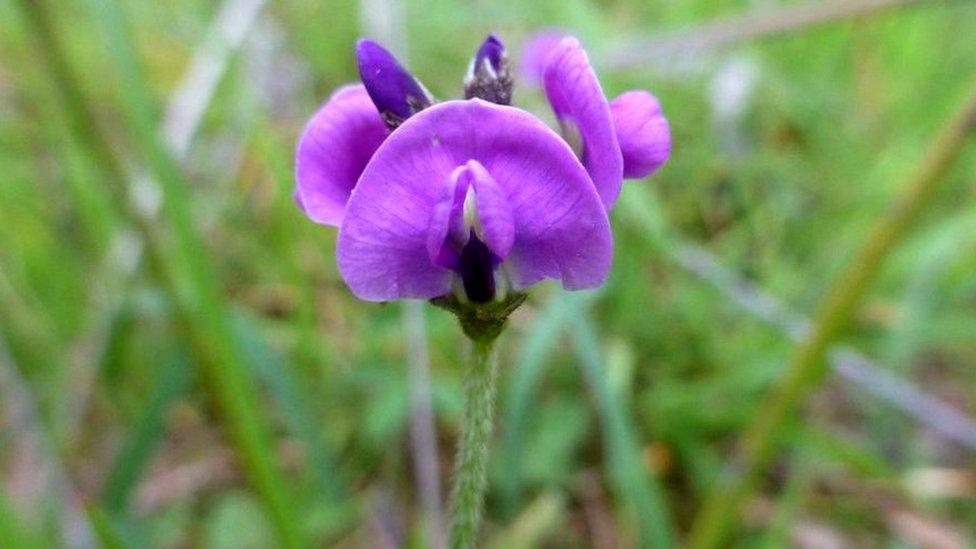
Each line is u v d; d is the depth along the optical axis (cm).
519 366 7
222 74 9
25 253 9
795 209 10
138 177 8
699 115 11
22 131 10
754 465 6
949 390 9
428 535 7
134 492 7
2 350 7
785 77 12
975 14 13
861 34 12
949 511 8
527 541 7
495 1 12
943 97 11
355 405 8
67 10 11
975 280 9
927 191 6
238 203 10
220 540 7
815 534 8
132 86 6
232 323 7
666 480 8
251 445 6
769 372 8
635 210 8
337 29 12
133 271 8
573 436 8
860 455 7
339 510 7
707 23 11
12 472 8
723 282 9
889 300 9
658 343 9
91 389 8
